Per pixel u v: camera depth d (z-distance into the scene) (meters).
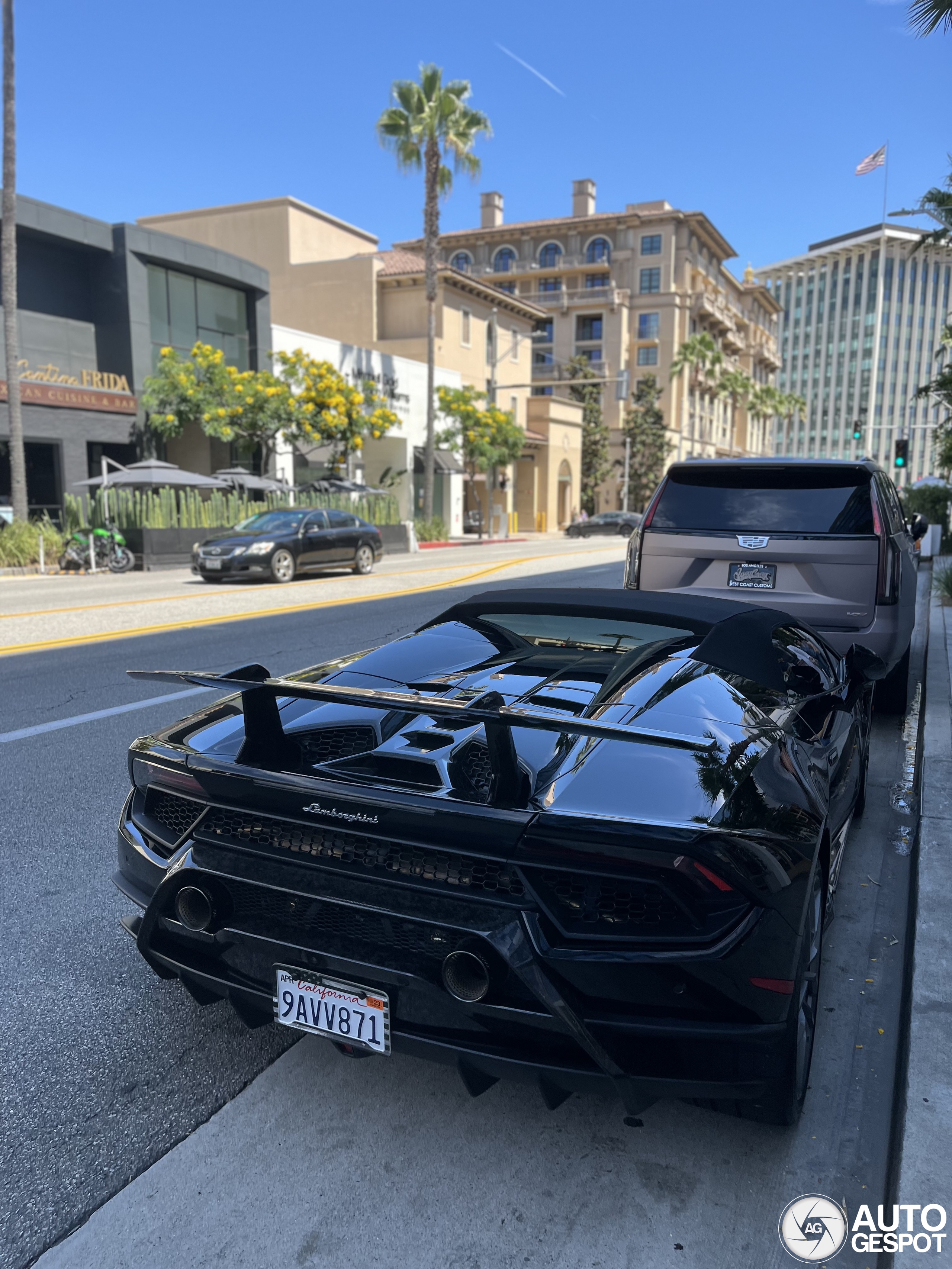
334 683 3.07
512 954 2.03
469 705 2.05
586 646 3.30
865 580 5.55
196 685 2.29
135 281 25.58
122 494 21.84
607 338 72.12
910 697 7.64
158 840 2.60
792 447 169.38
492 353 40.84
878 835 4.70
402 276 41.94
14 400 20.94
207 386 25.81
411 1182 2.28
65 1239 2.11
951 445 24.64
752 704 2.90
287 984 2.33
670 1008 2.05
